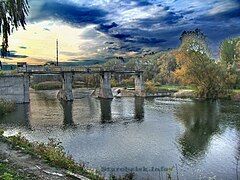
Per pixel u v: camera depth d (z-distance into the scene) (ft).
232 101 243.60
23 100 247.70
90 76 439.63
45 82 458.91
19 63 255.29
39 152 67.10
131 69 321.11
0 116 176.14
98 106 226.79
